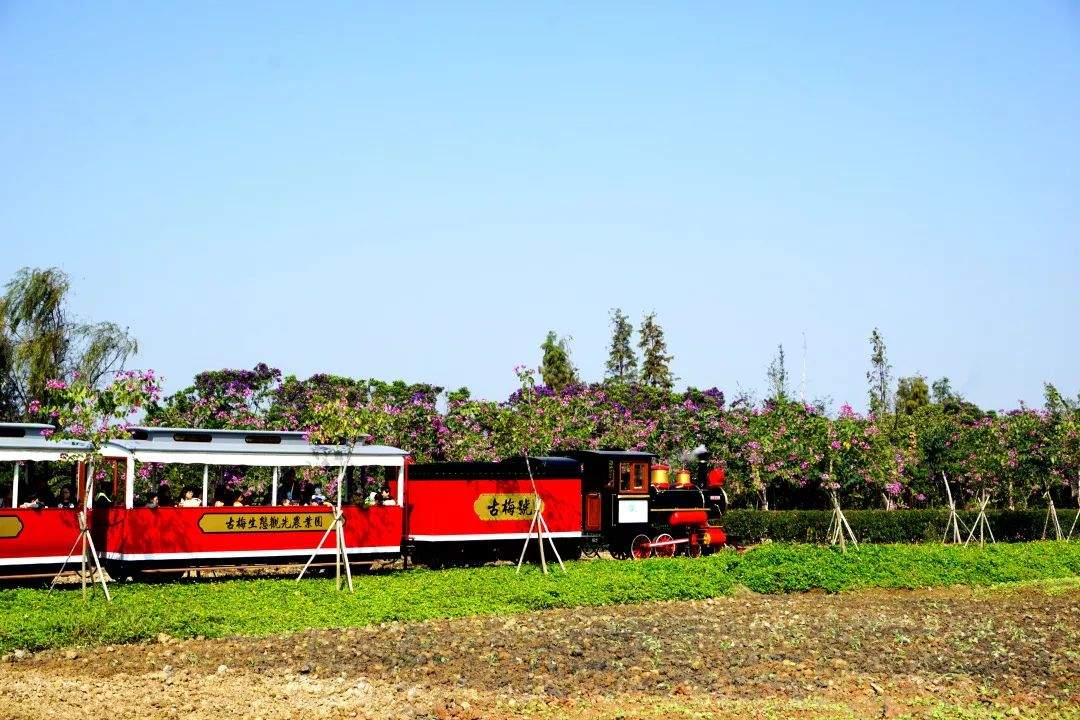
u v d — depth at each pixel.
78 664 18.05
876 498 49.41
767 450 42.34
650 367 83.69
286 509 28.17
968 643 20.50
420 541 30.86
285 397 41.41
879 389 76.44
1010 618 23.70
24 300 42.19
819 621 22.81
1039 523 46.03
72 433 24.23
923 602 26.47
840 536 36.09
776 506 47.25
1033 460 45.88
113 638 19.75
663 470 36.47
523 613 23.83
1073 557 34.62
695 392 50.03
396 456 29.77
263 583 25.70
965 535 44.31
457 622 22.38
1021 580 31.59
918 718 15.12
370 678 17.20
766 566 29.53
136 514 26.16
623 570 28.78
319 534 28.62
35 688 16.14
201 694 15.99
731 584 28.33
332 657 18.62
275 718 14.73
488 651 19.20
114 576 26.86
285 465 28.09
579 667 18.03
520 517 32.66
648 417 48.78
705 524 36.88
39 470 27.39
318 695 16.05
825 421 41.59
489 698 15.98
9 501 25.42
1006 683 17.38
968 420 56.03
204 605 22.45
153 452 26.45
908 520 43.53
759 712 15.34
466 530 31.59
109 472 27.95
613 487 34.91
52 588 24.69
